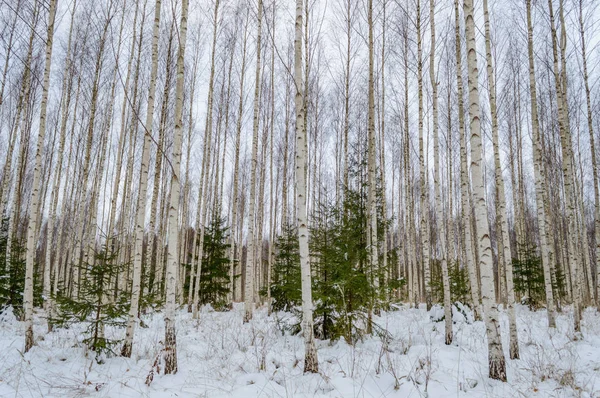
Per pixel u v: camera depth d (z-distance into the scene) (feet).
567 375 18.01
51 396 15.51
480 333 30.66
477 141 19.69
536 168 34.63
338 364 20.20
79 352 22.12
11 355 21.18
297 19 20.98
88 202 74.59
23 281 34.32
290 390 16.31
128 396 15.72
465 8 20.72
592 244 92.53
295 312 29.55
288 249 47.06
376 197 37.37
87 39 45.98
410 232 67.82
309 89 51.01
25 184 76.07
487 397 15.94
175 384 17.30
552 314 33.42
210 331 30.30
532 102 34.76
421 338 28.37
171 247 19.94
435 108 30.14
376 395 16.03
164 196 65.46
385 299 26.40
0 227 47.62
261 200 56.18
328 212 32.78
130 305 23.26
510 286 24.02
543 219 34.24
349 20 42.09
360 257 26.91
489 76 28.66
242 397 15.58
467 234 37.42
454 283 45.32
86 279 23.72
